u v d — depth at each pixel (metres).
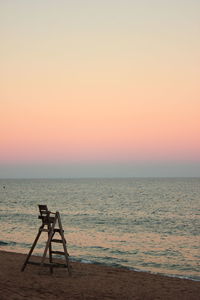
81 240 25.67
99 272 14.05
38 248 21.66
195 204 65.44
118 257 19.77
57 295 9.98
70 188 152.88
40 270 13.23
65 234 28.81
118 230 31.88
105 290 11.09
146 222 38.69
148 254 20.73
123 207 59.03
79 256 19.66
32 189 143.88
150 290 11.64
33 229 31.48
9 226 33.75
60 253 12.34
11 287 10.43
